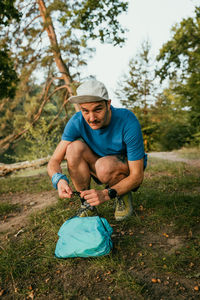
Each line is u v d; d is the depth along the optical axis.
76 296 1.62
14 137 19.73
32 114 18.86
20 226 2.80
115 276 1.74
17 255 2.13
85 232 1.92
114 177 2.31
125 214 2.49
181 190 3.62
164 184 3.90
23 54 15.90
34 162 10.52
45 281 1.79
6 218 3.21
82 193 1.89
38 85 18.36
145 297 1.54
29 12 15.45
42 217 2.91
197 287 1.59
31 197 4.15
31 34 15.73
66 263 1.94
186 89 14.83
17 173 9.55
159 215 2.57
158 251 2.01
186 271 1.75
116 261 1.87
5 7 8.61
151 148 20.20
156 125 20.36
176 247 2.05
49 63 15.93
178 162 6.91
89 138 2.32
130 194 2.55
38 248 2.23
